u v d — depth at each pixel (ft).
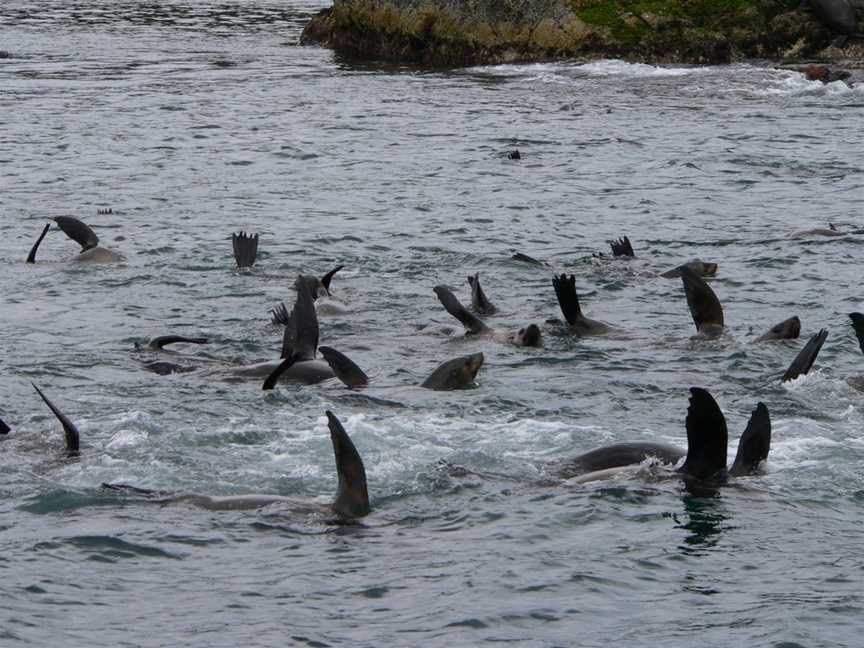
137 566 46.01
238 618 41.91
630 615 42.37
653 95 193.57
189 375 70.54
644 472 54.85
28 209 118.73
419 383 69.36
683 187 129.18
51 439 59.47
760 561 46.70
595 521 50.16
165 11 349.20
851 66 216.74
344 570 45.70
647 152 148.25
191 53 255.91
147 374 71.05
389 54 247.29
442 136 160.04
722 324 78.64
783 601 43.27
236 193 126.62
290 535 48.73
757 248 102.42
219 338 78.74
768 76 208.95
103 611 42.37
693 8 232.73
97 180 132.77
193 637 40.47
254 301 87.45
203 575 45.27
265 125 169.17
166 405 65.00
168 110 181.37
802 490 53.47
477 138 158.71
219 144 155.02
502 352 75.41
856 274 93.71
